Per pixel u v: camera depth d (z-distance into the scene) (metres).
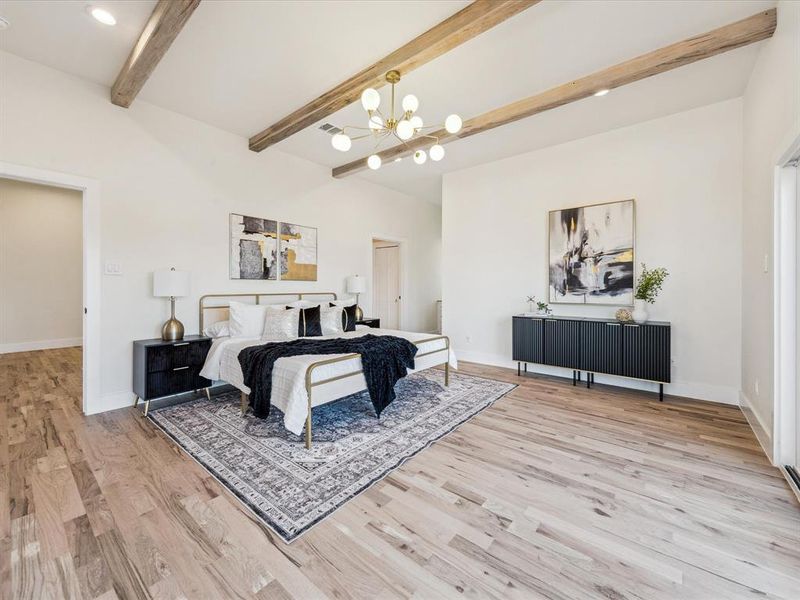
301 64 2.73
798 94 1.85
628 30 2.34
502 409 3.19
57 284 6.15
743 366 3.15
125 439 2.53
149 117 3.38
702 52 2.39
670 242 3.60
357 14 2.20
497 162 4.88
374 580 1.33
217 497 1.84
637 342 3.50
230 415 3.00
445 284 5.45
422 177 5.65
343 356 2.68
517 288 4.72
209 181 3.83
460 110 3.38
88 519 1.66
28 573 1.35
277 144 4.31
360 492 1.89
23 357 5.32
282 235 4.56
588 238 4.08
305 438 2.54
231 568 1.38
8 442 2.47
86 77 2.97
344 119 3.64
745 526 1.63
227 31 2.36
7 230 5.70
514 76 2.85
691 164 3.48
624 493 1.89
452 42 2.30
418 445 2.44
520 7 2.00
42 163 2.79
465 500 1.83
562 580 1.33
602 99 3.26
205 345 3.40
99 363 3.09
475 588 1.30
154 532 1.58
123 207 3.22
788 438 2.13
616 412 3.11
